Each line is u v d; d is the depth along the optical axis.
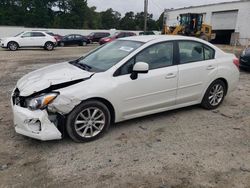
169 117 5.39
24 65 12.20
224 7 38.50
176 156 3.95
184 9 45.91
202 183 3.35
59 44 30.83
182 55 5.21
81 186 3.26
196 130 4.84
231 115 5.61
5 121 5.03
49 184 3.29
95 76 4.30
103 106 4.32
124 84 4.45
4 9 70.44
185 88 5.25
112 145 4.23
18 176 3.43
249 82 8.78
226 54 5.97
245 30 35.69
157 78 4.79
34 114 3.85
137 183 3.33
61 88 4.05
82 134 4.25
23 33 21.95
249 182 3.39
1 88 7.48
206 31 31.11
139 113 4.80
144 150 4.10
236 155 4.02
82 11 82.56
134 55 4.64
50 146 4.15
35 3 73.69
